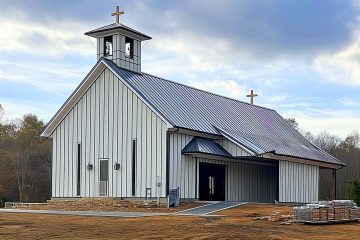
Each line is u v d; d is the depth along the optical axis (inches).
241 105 1823.3
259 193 1610.5
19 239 735.1
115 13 1450.5
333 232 834.2
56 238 741.9
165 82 1504.7
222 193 1475.1
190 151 1310.3
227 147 1421.0
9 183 2632.9
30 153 2778.1
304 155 1636.3
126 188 1328.7
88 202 1277.1
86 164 1403.8
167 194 1259.8
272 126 1833.2
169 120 1274.6
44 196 2738.7
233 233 787.4
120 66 1402.6
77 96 1427.2
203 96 1621.6
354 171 2906.0
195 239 733.3
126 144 1342.3
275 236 772.0
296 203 1568.7
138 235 764.0
